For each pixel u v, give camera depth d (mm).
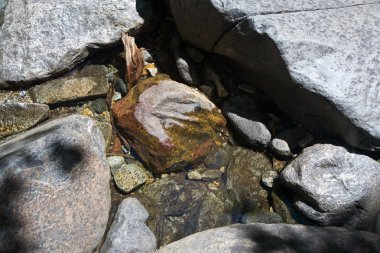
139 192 1732
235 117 1865
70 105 1872
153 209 1701
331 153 1725
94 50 1943
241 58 1801
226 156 1842
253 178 1811
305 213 1692
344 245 1519
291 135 1851
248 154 1851
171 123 1796
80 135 1630
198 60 1949
